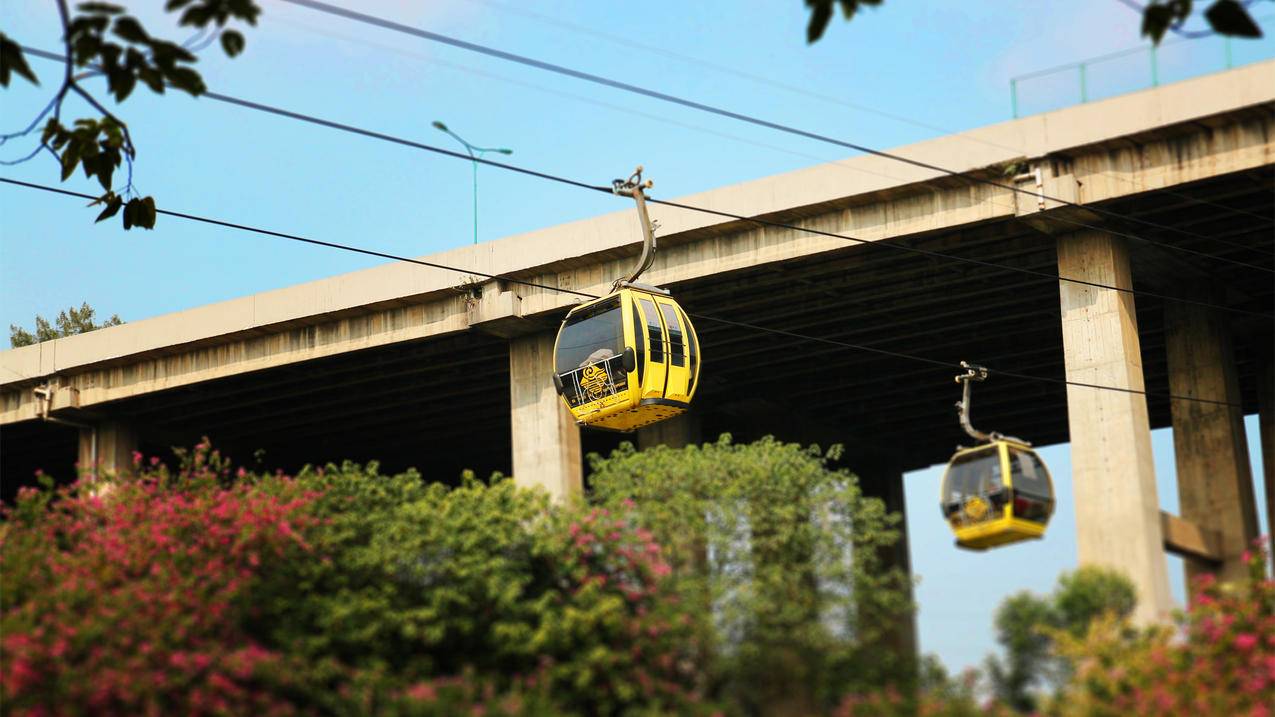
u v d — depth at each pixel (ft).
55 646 83.41
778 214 130.93
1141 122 117.91
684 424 169.99
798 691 90.07
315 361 153.58
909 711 86.43
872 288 142.51
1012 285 141.18
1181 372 136.87
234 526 96.94
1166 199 122.42
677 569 101.35
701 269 135.03
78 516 105.40
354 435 188.55
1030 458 110.01
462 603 92.22
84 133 70.38
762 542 102.12
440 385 168.86
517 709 85.05
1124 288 122.21
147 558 95.66
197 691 82.94
